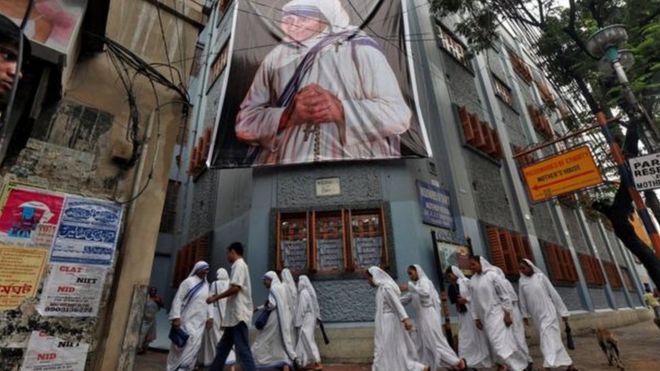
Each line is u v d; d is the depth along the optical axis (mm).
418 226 7648
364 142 7906
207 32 15047
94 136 3633
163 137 4223
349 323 6980
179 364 5168
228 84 8820
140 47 4312
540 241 11625
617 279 17406
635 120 5461
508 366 4902
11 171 3037
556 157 7098
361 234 7652
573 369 5219
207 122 12367
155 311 8375
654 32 5832
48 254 3096
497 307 5289
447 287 7613
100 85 3812
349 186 8016
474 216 9305
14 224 2963
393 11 9133
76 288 3209
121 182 3736
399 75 8469
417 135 8000
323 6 9320
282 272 6703
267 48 9031
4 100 2203
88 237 3363
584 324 11711
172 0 4695
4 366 2752
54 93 3309
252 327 7109
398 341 4961
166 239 11719
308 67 8625
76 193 3387
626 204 6562
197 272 5801
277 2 9594
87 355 3174
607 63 5508
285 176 8273
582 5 7309
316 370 5820
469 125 10320
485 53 14297
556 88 8539
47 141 3318
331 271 7344
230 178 9875
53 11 2990
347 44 8750
